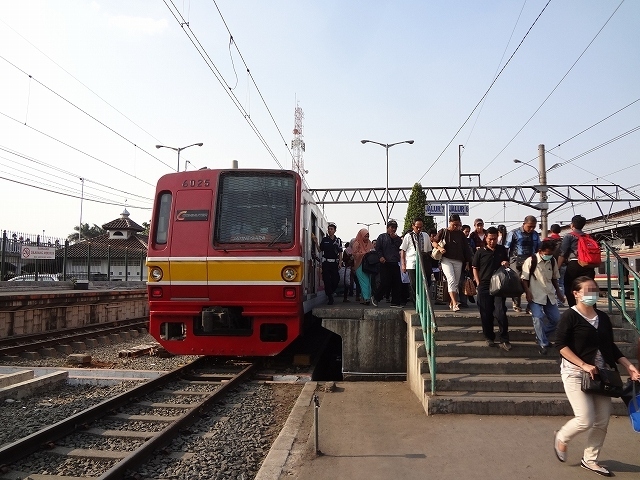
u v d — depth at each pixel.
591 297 4.78
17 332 14.65
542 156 26.84
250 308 9.27
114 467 4.85
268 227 9.38
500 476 4.69
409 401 7.30
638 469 4.84
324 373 12.68
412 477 4.68
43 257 24.98
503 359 7.71
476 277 8.04
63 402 7.83
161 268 9.36
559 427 6.04
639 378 4.65
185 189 9.60
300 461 5.10
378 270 10.71
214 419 6.93
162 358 11.70
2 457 5.16
